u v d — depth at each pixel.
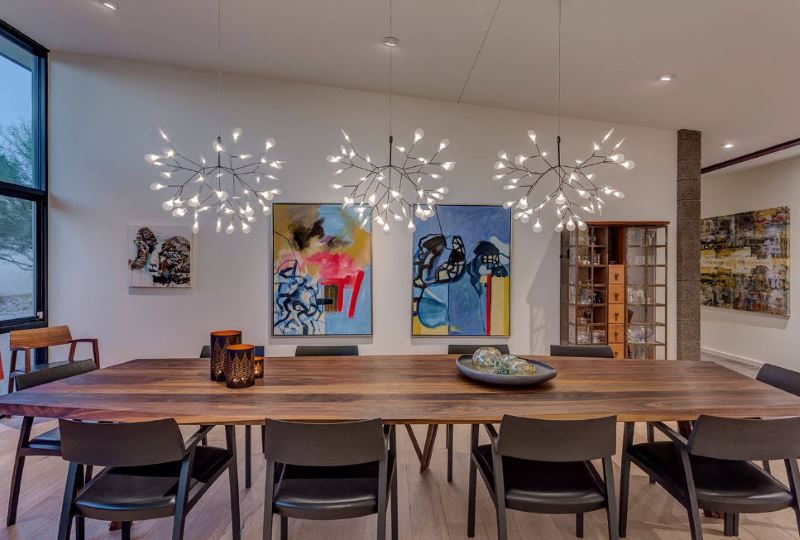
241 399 1.80
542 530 2.02
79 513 1.52
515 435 1.51
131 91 3.96
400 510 2.19
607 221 3.73
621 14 2.44
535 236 4.05
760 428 1.49
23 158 3.76
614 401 1.80
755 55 2.74
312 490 1.57
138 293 3.97
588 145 4.06
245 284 3.98
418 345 4.04
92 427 1.44
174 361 2.56
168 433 1.47
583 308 3.77
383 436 1.49
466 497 2.31
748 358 5.25
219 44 3.42
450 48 3.05
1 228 3.59
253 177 3.98
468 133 4.04
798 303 4.64
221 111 3.98
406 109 4.02
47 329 3.62
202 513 2.17
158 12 3.07
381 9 2.67
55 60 3.91
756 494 1.56
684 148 4.03
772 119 3.75
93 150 3.94
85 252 3.94
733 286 5.44
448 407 1.71
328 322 3.98
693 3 2.28
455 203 4.02
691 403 1.77
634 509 2.21
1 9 3.19
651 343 3.74
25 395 1.84
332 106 4.00
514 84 3.51
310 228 3.98
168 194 3.97
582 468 1.75
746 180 5.27
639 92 3.38
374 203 4.01
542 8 2.46
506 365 2.09
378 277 4.01
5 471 2.58
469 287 4.02
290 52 3.41
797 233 4.64
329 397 1.84
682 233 4.02
